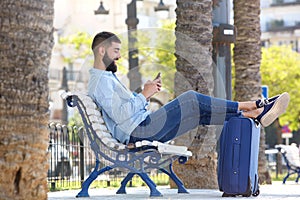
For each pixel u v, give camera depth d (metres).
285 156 18.83
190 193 11.41
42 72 7.59
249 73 18.08
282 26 85.44
